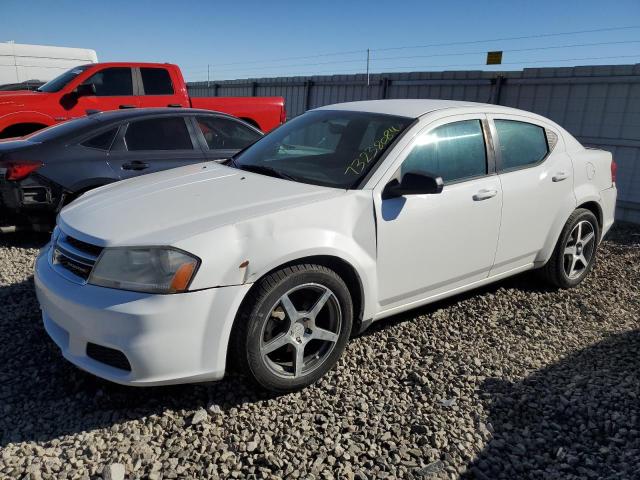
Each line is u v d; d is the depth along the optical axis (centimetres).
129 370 266
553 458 265
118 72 906
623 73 779
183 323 263
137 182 365
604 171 495
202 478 241
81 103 862
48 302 290
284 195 318
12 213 539
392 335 382
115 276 267
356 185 332
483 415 295
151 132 593
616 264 575
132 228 281
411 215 341
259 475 244
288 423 282
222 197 317
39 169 531
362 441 269
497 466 256
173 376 268
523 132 432
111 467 238
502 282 495
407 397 309
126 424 276
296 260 296
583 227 482
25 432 268
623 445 273
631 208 792
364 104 423
